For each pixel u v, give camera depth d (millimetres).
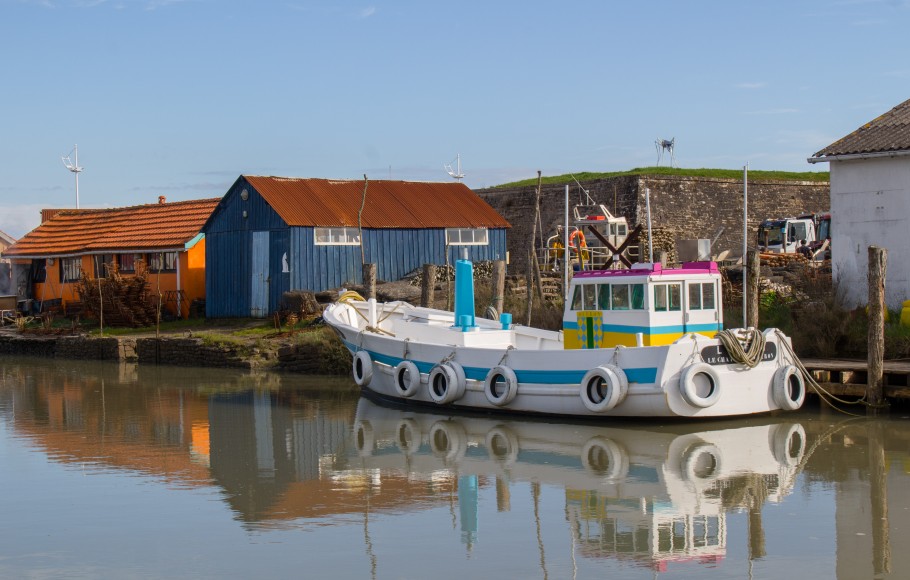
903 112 26047
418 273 35250
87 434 18859
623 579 10219
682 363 17266
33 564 10977
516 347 21906
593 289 19062
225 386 25766
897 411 18891
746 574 10305
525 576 10336
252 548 11367
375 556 11008
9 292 52312
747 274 20641
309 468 15547
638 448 16297
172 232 40156
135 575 10570
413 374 20891
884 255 18188
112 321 38188
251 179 35500
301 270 34000
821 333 21891
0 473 15422
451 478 14656
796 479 14070
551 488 13883
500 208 49219
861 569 10359
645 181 43688
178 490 14188
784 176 52688
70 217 48000
